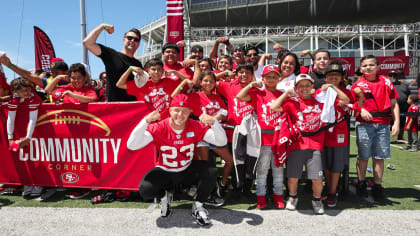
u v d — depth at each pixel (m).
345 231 2.21
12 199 3.08
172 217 2.53
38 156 3.15
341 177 3.17
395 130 3.04
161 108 2.95
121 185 2.99
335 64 2.77
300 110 2.63
